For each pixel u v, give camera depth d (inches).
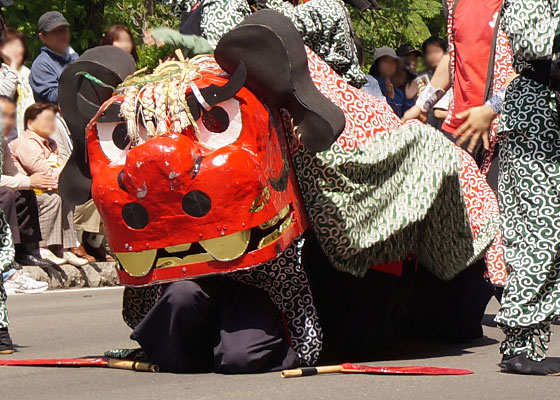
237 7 389.4
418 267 426.3
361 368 339.3
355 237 351.6
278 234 327.0
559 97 331.3
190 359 343.9
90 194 351.3
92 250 733.3
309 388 309.7
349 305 376.8
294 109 329.7
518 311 332.8
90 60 342.0
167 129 318.7
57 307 576.7
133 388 315.9
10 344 408.2
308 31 401.4
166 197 312.0
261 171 318.7
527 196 332.5
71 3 1088.8
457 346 418.0
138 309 376.2
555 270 332.5
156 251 319.0
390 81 776.9
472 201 408.5
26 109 665.6
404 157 363.6
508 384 318.7
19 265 636.7
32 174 652.7
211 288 334.6
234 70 324.8
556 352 386.6
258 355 334.0
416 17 1433.3
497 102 349.1
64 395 307.4
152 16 1121.4
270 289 343.9
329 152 343.9
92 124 329.4
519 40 321.7
